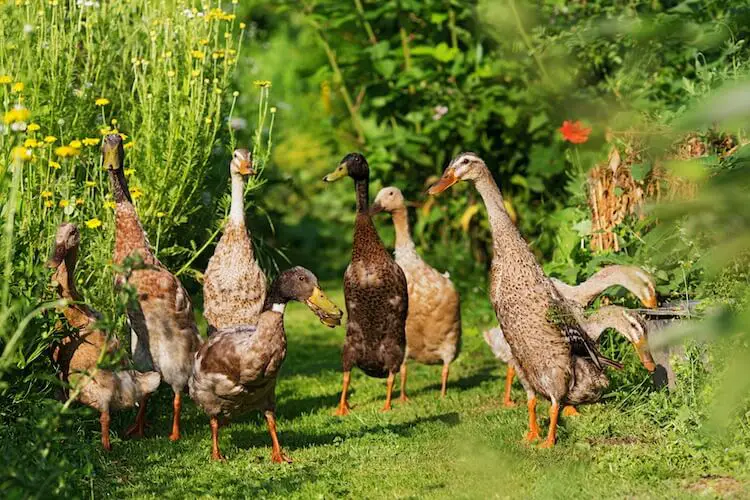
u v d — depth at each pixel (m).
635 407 10.58
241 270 11.45
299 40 32.53
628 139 12.77
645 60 15.44
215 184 13.59
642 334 10.11
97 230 11.33
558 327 9.73
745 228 3.88
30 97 11.34
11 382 8.94
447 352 13.32
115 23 13.10
